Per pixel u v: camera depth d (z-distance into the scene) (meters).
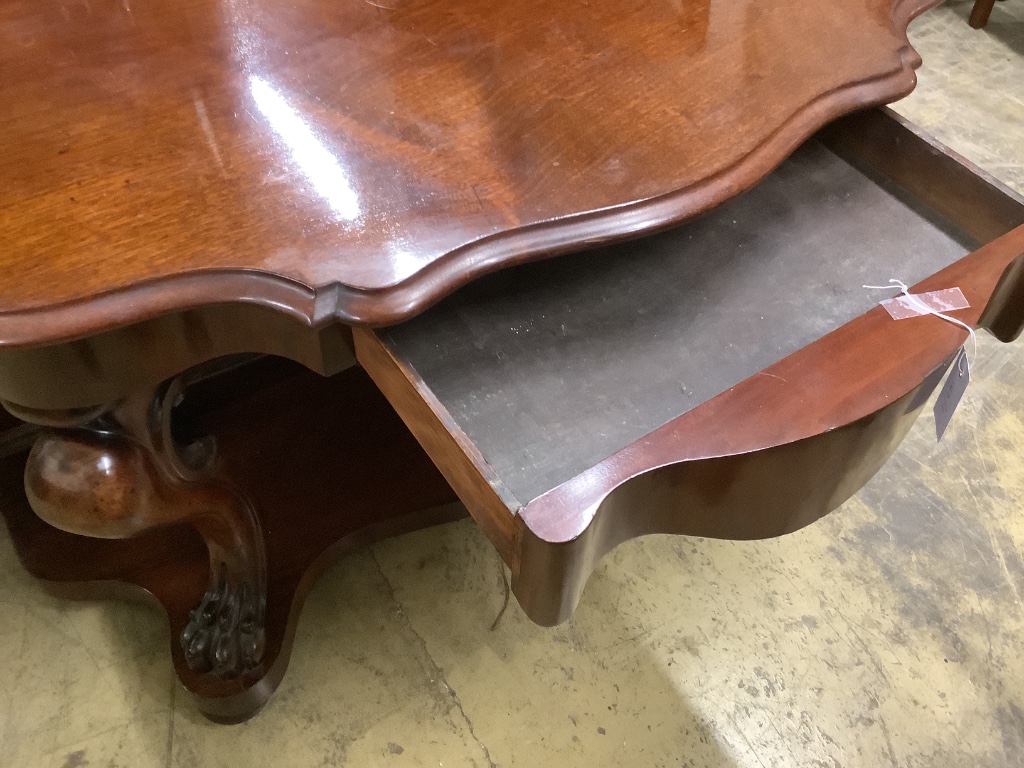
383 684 0.93
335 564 1.04
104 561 0.95
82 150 0.53
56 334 0.45
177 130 0.55
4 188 0.50
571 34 0.65
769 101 0.60
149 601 0.95
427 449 0.52
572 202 0.52
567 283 0.61
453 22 0.66
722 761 0.89
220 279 0.47
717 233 0.66
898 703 0.93
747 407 0.46
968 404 1.22
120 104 0.56
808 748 0.90
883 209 0.68
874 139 0.69
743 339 0.58
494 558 1.05
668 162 0.55
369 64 0.61
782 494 0.50
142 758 0.87
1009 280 0.54
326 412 1.09
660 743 0.90
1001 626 1.00
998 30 1.92
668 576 1.03
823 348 0.48
